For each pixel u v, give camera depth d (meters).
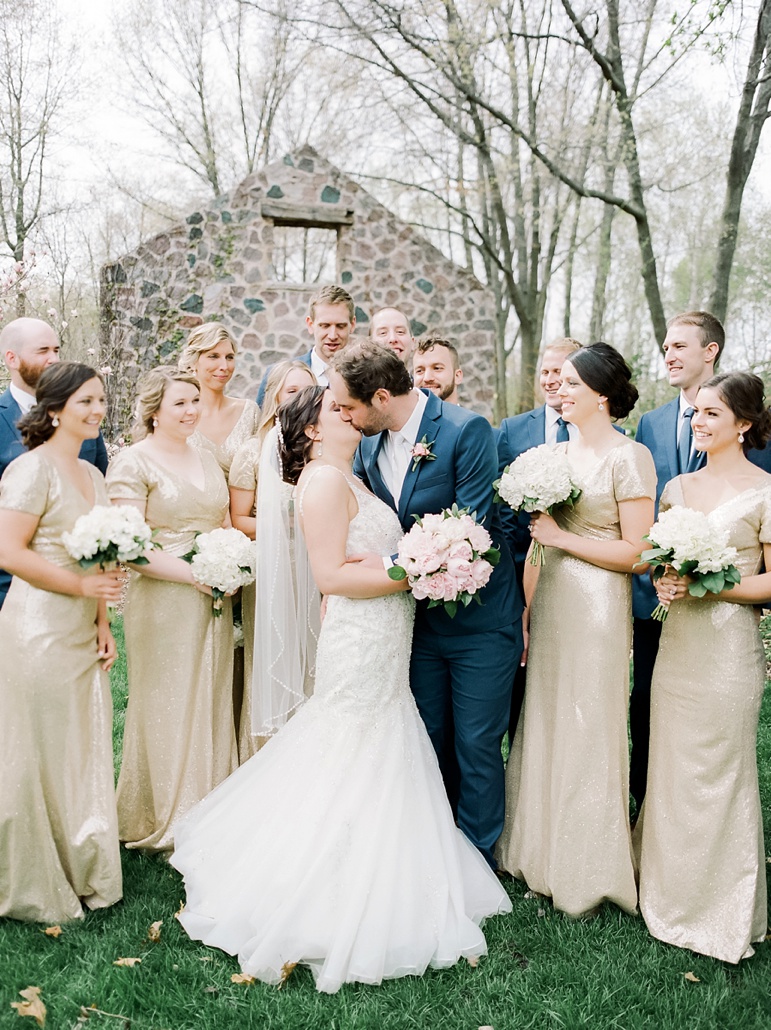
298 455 2.87
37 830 2.66
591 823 2.86
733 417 2.77
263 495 3.15
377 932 2.54
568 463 2.91
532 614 3.16
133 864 3.14
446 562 2.61
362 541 2.83
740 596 2.70
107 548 2.64
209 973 2.52
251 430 3.91
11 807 2.62
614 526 2.95
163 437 3.31
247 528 3.60
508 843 3.18
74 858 2.72
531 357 15.95
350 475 2.90
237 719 3.66
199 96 19.16
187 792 3.22
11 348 3.45
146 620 3.22
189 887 2.85
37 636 2.67
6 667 2.67
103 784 2.79
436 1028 2.34
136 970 2.49
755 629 2.78
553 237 15.97
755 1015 2.41
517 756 3.21
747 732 2.71
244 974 2.50
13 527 2.65
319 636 3.19
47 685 2.65
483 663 3.08
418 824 2.78
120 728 4.47
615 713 2.89
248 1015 2.34
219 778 3.33
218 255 10.69
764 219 15.23
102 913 2.80
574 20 11.15
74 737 2.72
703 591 2.58
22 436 2.82
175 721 3.22
